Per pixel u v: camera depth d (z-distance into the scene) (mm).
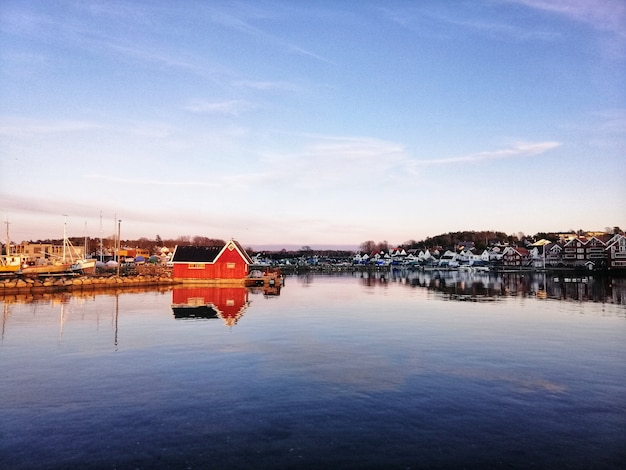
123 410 14555
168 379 17875
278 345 24234
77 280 64250
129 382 17469
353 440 12398
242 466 10961
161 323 31438
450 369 19547
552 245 147875
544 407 14961
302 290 66250
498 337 26875
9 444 12156
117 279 66875
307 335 27203
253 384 17234
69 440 12391
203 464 11062
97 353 22172
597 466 11047
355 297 54250
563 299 51344
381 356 21844
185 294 55062
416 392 16391
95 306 41531
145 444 12148
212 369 19328
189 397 15781
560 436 12719
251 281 76250
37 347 23453
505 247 182875
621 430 13156
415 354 22328
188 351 22656
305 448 11914
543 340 26031
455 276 117500
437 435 12742
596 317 35875
